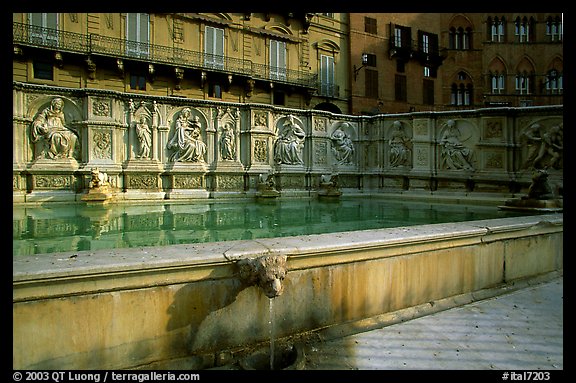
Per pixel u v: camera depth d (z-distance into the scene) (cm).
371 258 339
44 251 433
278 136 1267
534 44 3575
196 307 269
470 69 3553
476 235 405
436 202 1102
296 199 1188
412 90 3359
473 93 3550
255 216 773
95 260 249
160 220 706
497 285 433
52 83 1988
